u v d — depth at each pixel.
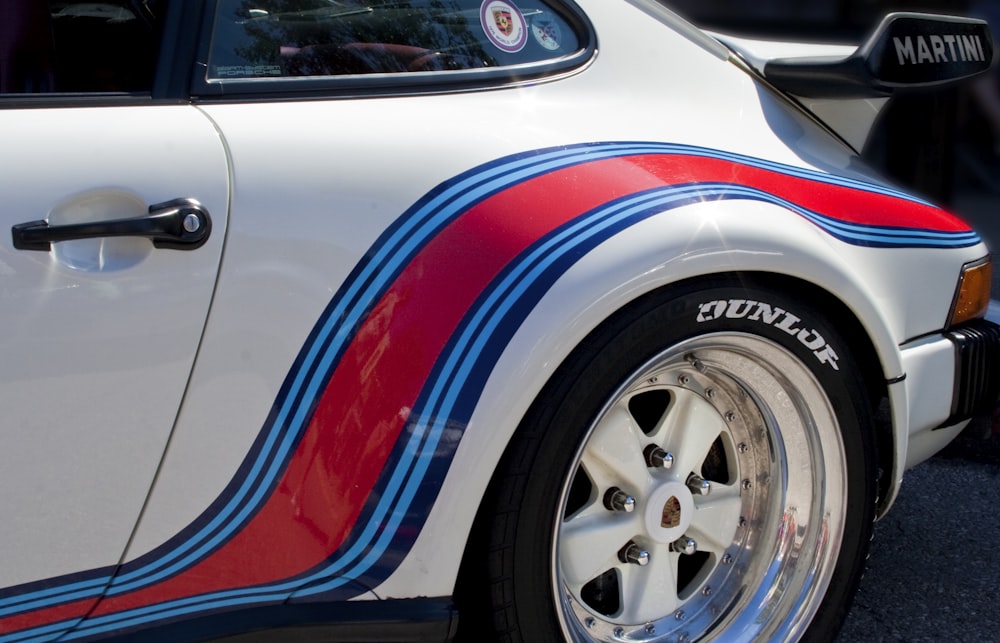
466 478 1.49
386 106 1.63
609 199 1.62
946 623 2.38
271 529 1.48
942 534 2.81
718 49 2.05
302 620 1.51
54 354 1.33
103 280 1.36
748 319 1.73
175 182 1.41
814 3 6.86
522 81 1.77
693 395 1.88
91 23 1.60
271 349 1.44
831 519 1.96
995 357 2.20
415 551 1.51
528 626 1.63
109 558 1.41
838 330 1.90
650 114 1.85
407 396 1.47
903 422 2.01
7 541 1.35
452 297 1.49
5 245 1.31
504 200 1.56
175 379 1.40
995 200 6.83
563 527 1.77
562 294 1.52
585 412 1.58
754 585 1.99
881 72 1.93
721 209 1.69
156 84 1.50
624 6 1.94
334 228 1.48
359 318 1.47
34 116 1.42
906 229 2.04
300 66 1.61
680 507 1.88
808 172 1.95
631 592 1.88
